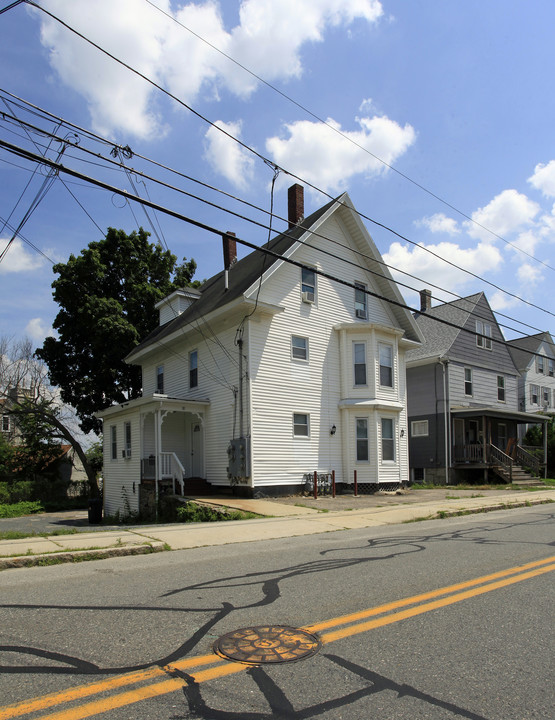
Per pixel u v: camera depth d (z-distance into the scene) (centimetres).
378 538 934
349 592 556
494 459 2606
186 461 2178
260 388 1789
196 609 497
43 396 3866
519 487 2359
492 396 3073
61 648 400
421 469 2828
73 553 739
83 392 3091
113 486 2394
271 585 587
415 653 394
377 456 1983
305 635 429
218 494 1858
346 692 330
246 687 335
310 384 1941
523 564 697
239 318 1838
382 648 403
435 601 525
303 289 1986
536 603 523
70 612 489
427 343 2995
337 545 859
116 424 2403
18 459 3497
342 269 2136
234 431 1809
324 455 1939
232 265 2614
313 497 1778
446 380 2772
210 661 375
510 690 338
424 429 2827
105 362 2933
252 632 435
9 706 310
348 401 2003
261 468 1745
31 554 729
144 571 666
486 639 425
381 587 578
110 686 336
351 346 2062
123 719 296
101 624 455
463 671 364
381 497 1786
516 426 3291
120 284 3166
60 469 3709
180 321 2308
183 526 1070
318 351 1989
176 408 1914
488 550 799
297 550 814
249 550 817
